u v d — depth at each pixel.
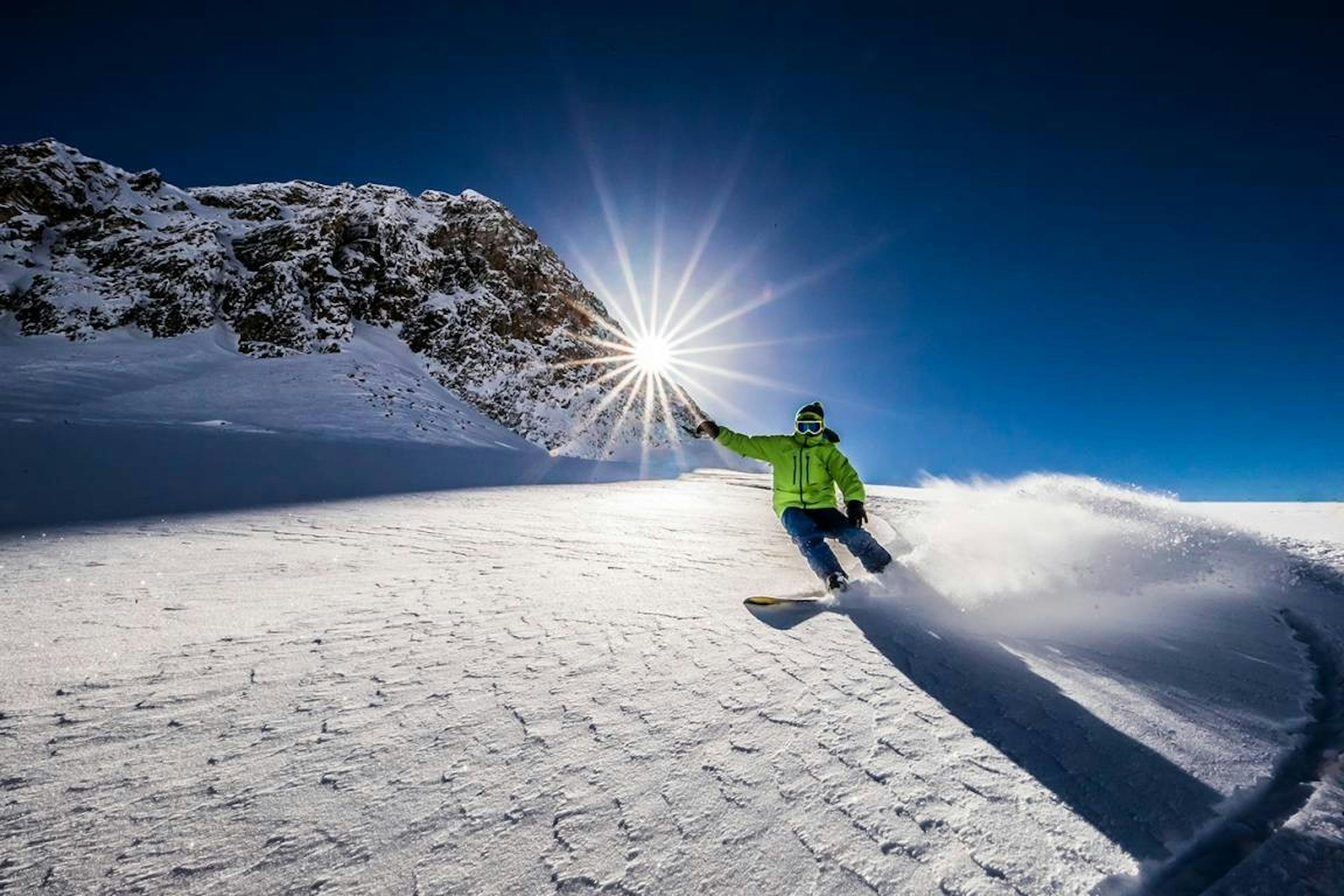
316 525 4.83
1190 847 1.09
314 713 1.54
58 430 12.44
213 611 2.38
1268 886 0.96
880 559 3.22
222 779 1.23
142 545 3.66
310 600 2.60
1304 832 1.09
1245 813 1.20
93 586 2.67
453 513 6.20
